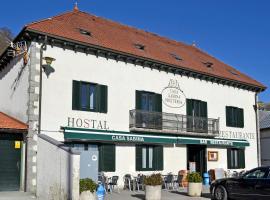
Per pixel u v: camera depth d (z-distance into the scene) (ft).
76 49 68.90
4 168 61.11
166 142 78.89
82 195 49.03
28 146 61.16
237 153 100.27
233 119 99.76
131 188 71.67
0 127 59.62
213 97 94.68
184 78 87.92
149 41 94.89
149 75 80.48
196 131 86.02
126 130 74.90
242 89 103.81
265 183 51.70
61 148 52.60
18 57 69.67
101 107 71.41
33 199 54.44
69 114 66.85
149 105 79.82
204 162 90.33
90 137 67.36
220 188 57.21
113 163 72.02
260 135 117.70
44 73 64.64
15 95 69.87
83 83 69.51
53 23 70.85
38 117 62.90
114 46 74.90
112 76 73.92
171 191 70.59
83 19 83.76
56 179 53.21
